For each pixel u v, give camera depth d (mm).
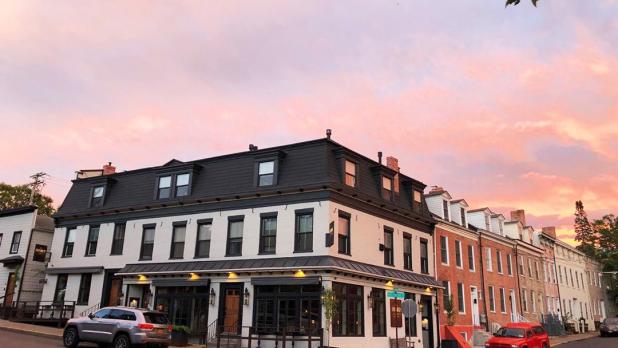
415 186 31844
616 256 68750
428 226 32250
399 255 28672
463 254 35750
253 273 24297
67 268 31953
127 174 32344
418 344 28516
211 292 25359
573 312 56594
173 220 28719
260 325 23594
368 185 27359
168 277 27047
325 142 25312
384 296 26469
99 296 30141
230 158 28172
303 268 22688
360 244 25516
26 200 56656
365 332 24344
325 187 23969
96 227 32250
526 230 48438
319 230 23688
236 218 26406
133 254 29562
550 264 53281
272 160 26109
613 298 69875
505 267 41969
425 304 30484
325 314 21703
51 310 30719
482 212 40562
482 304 36531
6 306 32562
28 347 19125
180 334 23125
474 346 32781
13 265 34656
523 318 41125
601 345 35344
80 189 34125
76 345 20281
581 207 78750
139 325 19062
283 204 25109
